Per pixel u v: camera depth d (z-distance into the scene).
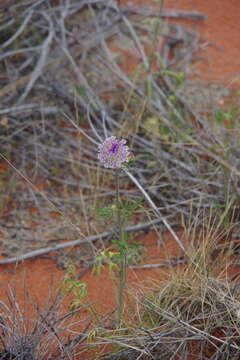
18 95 7.00
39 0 7.90
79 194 5.99
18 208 5.80
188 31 8.43
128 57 7.80
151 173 6.10
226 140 6.17
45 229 5.57
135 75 6.93
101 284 5.01
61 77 7.32
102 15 8.27
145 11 8.59
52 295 4.86
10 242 5.41
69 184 6.09
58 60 7.18
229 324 4.29
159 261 5.22
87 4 8.34
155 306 4.31
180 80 6.70
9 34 7.75
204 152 6.05
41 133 6.62
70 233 5.52
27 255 5.23
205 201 5.66
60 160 6.34
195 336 4.12
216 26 8.62
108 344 4.32
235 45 8.27
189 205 5.65
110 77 7.39
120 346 4.18
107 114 6.64
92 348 4.24
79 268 5.18
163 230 5.57
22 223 5.63
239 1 9.15
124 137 6.35
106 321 4.54
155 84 6.94
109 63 7.59
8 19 7.86
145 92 7.00
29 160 6.34
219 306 4.41
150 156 6.13
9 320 4.46
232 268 5.07
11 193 5.95
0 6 7.77
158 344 4.16
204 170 5.98
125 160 3.94
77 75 7.27
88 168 5.91
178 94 6.96
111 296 4.87
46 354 4.20
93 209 5.68
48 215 5.73
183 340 4.07
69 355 4.01
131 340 4.17
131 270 5.12
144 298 4.48
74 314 4.45
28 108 6.77
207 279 4.46
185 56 7.94
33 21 7.96
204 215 5.39
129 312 4.56
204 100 7.09
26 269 5.16
